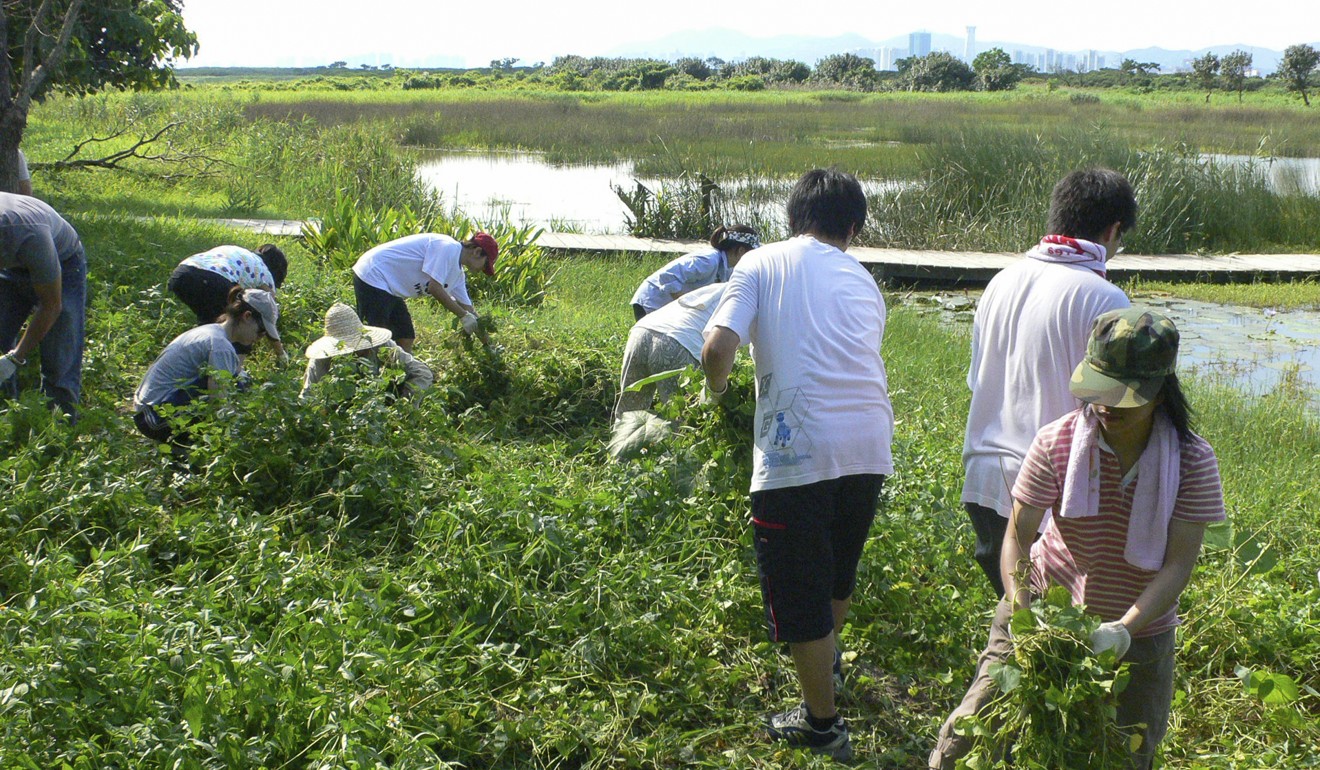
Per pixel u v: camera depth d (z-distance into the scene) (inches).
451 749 130.2
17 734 108.9
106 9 470.9
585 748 135.6
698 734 139.6
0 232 186.7
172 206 582.6
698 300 224.7
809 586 136.3
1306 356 426.3
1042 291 133.1
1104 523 108.9
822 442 135.0
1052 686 104.3
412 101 1910.7
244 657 121.1
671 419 191.8
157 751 109.3
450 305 269.1
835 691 152.9
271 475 187.6
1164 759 130.7
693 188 719.1
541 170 1067.3
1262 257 628.7
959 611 168.2
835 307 139.5
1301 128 1432.1
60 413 187.8
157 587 154.9
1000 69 2851.9
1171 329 100.7
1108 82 3132.4
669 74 2869.1
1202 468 105.0
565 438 252.4
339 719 116.9
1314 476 268.2
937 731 146.7
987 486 137.1
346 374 208.5
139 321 280.5
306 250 448.1
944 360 385.1
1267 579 181.0
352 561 168.6
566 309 409.4
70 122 1030.4
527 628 153.9
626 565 165.5
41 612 123.8
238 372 209.3
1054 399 132.1
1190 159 722.2
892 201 690.8
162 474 190.1
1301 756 141.3
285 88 2566.4
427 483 193.6
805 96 2384.4
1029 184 677.3
